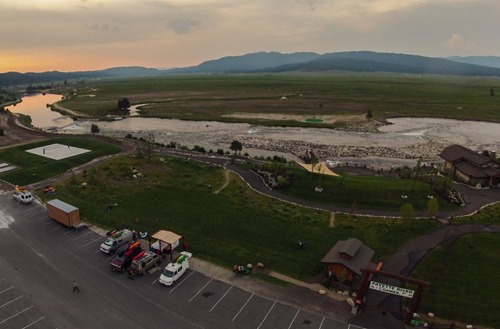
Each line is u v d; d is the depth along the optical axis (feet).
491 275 154.20
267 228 193.77
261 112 647.97
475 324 127.34
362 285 131.03
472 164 282.36
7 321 123.85
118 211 211.00
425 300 138.82
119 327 122.31
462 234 189.26
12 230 187.52
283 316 128.36
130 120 592.19
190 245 175.83
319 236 186.29
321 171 266.36
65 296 137.39
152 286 144.56
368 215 213.05
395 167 333.21
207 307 132.46
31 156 317.63
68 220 187.73
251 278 150.51
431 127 534.78
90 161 312.71
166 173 280.10
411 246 177.88
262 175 279.49
